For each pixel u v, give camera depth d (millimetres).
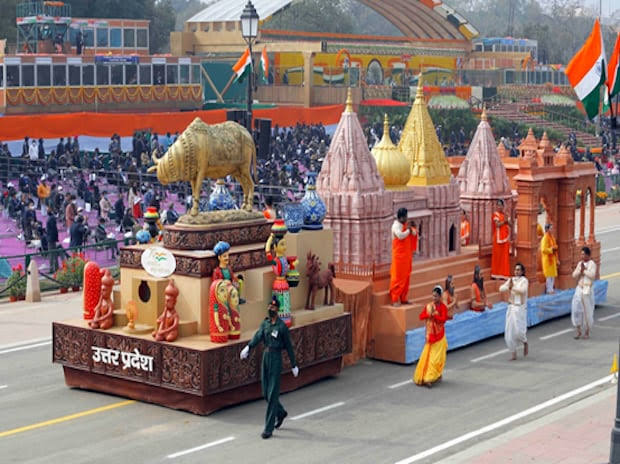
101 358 19078
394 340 21844
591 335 25016
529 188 25938
